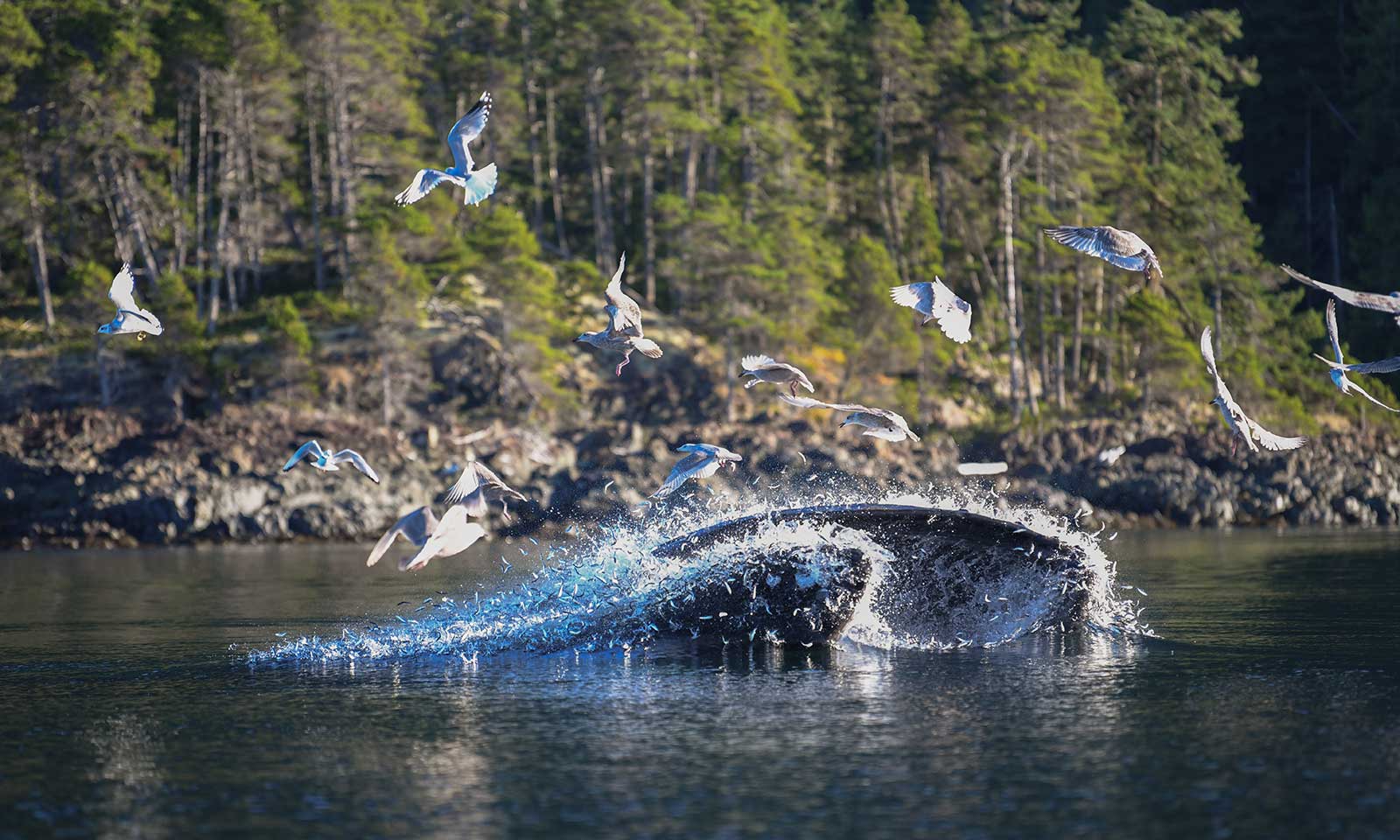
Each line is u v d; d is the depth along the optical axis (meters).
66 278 84.81
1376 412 90.19
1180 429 83.31
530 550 50.06
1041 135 95.31
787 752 13.95
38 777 13.41
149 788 13.01
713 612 20.62
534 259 94.88
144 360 80.62
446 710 16.23
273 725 15.55
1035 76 94.94
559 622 21.38
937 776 13.03
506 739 14.67
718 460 14.97
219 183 94.38
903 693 16.81
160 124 89.31
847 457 79.94
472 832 11.55
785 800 12.32
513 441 73.12
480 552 48.72
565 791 12.69
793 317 88.12
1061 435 82.62
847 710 15.84
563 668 18.86
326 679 18.53
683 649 20.08
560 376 86.62
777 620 20.41
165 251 95.38
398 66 97.00
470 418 82.00
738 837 11.34
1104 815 11.81
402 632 22.48
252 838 11.46
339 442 76.06
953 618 20.70
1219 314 94.06
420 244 88.06
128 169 89.25
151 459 72.94
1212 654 19.56
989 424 89.00
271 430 75.88
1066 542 20.64
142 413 79.44
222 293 95.94
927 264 96.88
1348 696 16.52
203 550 62.44
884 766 13.41
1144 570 37.19
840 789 12.62
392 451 76.31
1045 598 21.08
